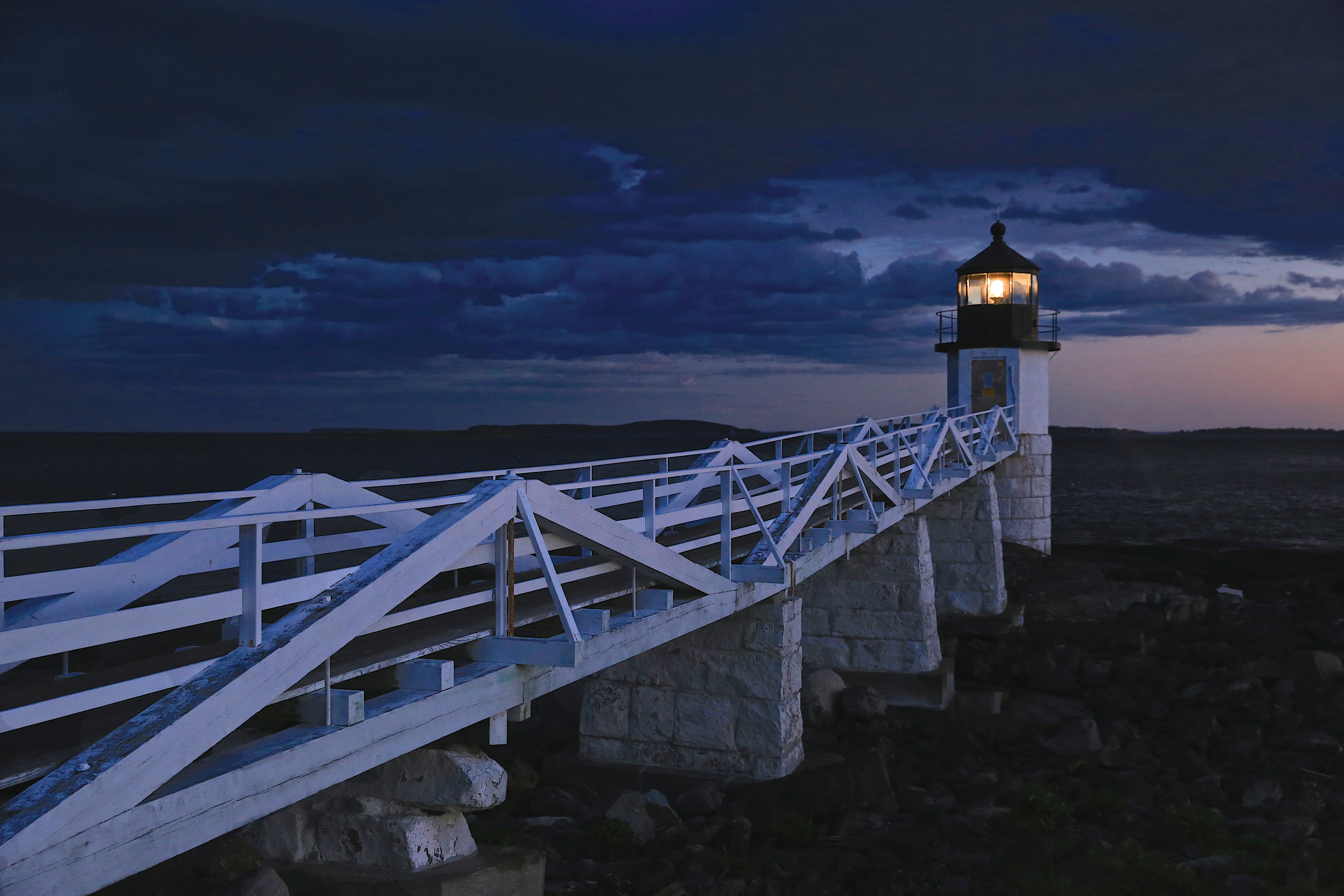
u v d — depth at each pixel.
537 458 125.75
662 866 8.65
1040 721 15.73
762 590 10.81
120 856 4.11
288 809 6.84
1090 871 8.66
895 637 16.92
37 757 4.38
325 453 151.25
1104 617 23.27
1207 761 13.72
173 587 10.30
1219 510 66.25
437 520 5.99
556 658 6.35
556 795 10.77
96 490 64.81
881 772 10.87
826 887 8.62
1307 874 8.29
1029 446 28.69
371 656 5.84
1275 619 23.33
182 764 4.31
